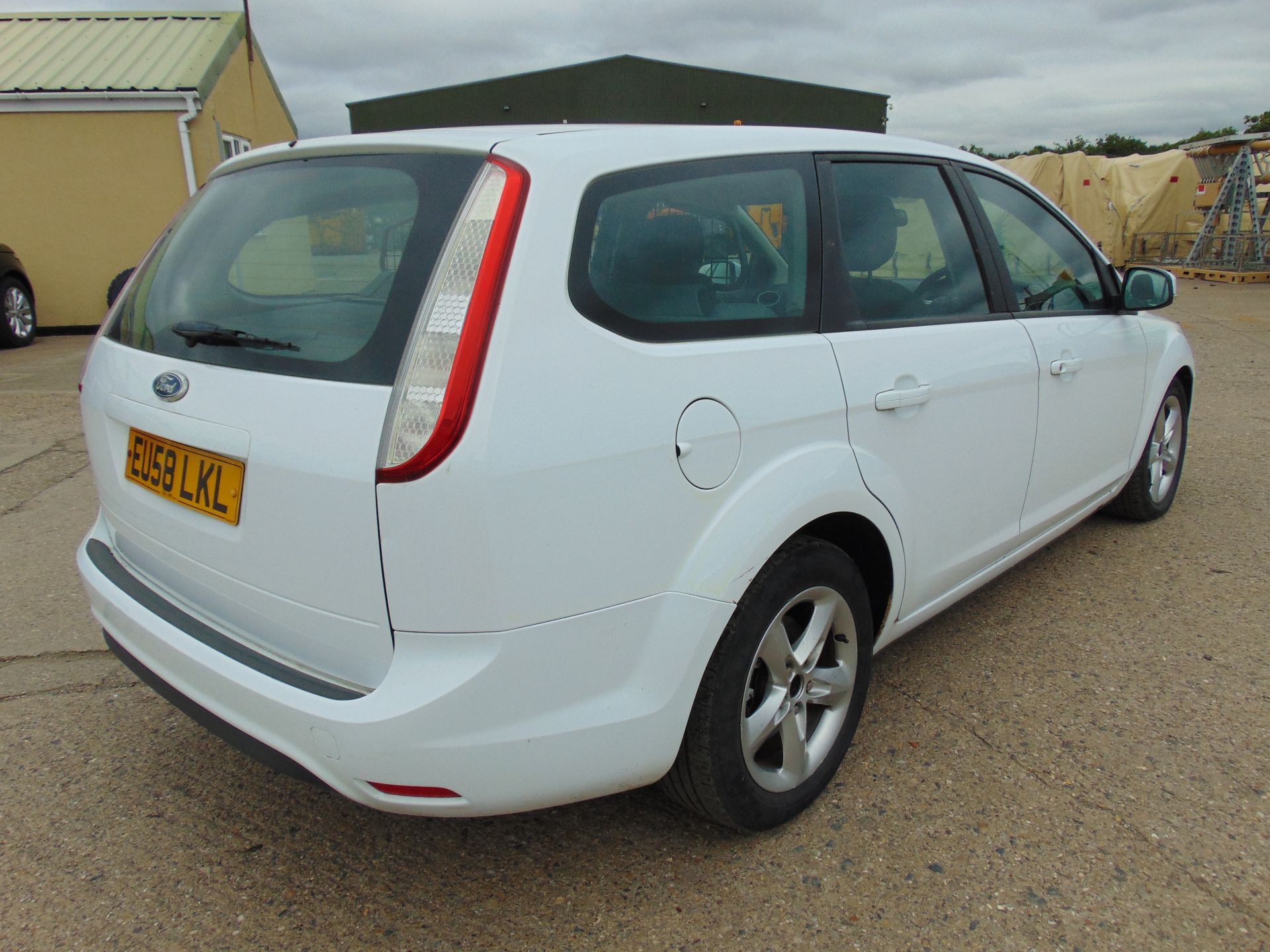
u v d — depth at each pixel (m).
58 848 2.22
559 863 2.16
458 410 1.55
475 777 1.68
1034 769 2.46
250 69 13.55
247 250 2.01
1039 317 3.05
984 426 2.69
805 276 2.22
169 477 2.01
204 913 2.02
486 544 1.57
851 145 2.48
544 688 1.70
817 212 2.29
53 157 11.63
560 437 1.63
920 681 2.93
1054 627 3.29
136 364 2.13
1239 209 17.14
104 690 2.97
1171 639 3.17
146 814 2.36
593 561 1.70
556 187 1.73
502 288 1.61
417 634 1.62
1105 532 4.23
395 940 1.94
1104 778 2.41
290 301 1.85
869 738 2.62
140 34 12.88
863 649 2.36
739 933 1.93
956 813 2.29
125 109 11.48
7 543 4.25
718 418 1.89
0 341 10.59
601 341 1.73
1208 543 4.04
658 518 1.79
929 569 2.59
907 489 2.40
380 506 1.58
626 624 1.78
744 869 2.12
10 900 2.05
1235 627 3.25
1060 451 3.18
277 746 1.75
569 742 1.74
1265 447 5.57
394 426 1.58
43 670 3.09
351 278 1.78
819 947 1.89
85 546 2.41
